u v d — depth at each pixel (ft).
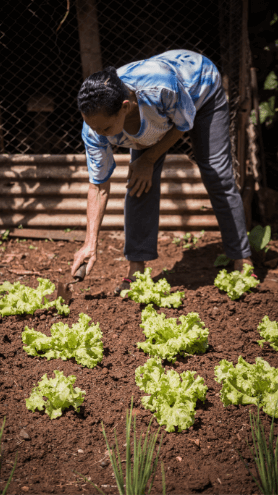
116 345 9.01
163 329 8.61
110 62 18.44
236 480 6.18
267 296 10.82
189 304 10.55
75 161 14.73
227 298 10.77
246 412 7.36
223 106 10.11
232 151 14.35
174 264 13.23
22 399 7.57
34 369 8.29
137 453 5.83
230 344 9.09
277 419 7.21
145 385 7.59
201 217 14.85
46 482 6.13
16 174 14.96
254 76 16.51
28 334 8.66
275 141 18.40
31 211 15.29
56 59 19.34
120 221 15.10
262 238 12.56
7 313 9.78
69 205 15.02
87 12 14.89
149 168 9.55
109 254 13.97
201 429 7.04
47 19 18.31
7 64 19.43
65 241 15.11
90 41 15.28
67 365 8.40
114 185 14.78
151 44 17.89
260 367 7.57
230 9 13.16
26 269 12.80
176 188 14.55
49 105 17.74
